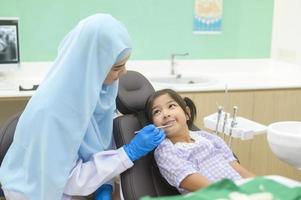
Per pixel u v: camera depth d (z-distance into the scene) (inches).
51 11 114.5
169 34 125.5
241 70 133.7
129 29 122.0
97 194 60.8
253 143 115.3
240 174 66.0
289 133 51.8
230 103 111.7
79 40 55.6
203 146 67.4
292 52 125.0
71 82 55.4
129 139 64.3
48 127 54.0
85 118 56.2
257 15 131.5
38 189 54.7
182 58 128.5
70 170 56.5
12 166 57.9
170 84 113.1
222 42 130.6
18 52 108.1
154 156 65.1
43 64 116.6
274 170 119.0
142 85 72.3
